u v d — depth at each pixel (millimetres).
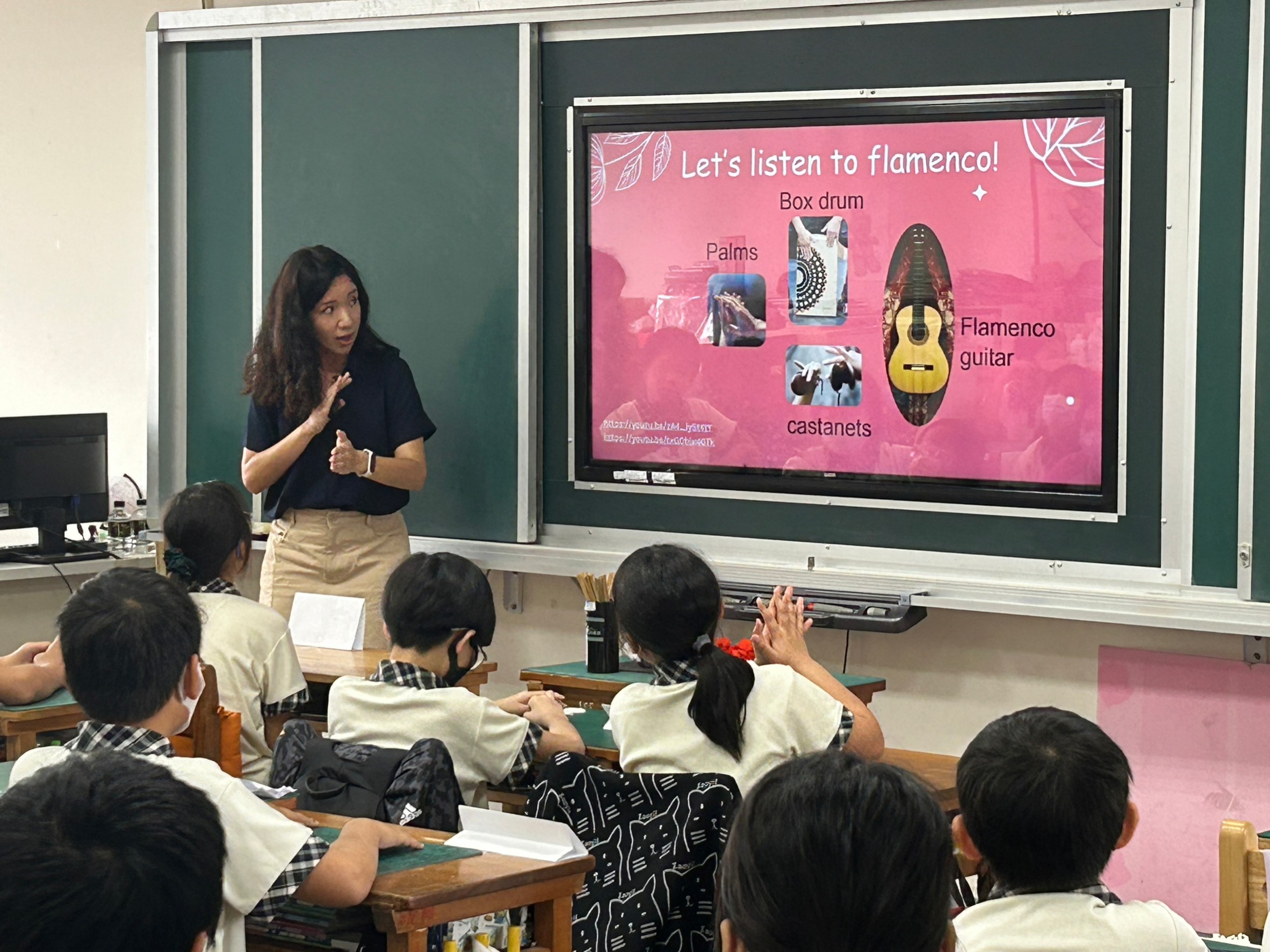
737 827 1058
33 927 892
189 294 5406
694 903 2398
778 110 4480
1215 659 4047
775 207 4512
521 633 5020
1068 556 4242
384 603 2787
